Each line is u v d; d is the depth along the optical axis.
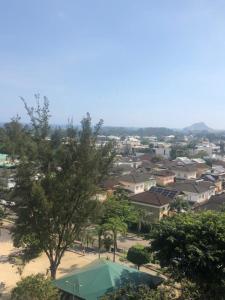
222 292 24.41
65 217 25.89
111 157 26.69
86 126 25.86
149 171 102.38
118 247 44.44
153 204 59.06
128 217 46.69
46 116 25.95
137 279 24.84
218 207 59.50
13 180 25.75
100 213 26.52
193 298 24.61
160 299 22.33
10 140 25.33
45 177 24.69
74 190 25.00
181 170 107.44
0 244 38.72
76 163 25.16
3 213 32.03
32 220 25.14
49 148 25.11
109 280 24.00
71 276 24.75
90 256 38.16
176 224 26.23
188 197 75.94
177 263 24.61
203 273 24.12
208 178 98.25
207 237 24.61
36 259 35.09
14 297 21.22
